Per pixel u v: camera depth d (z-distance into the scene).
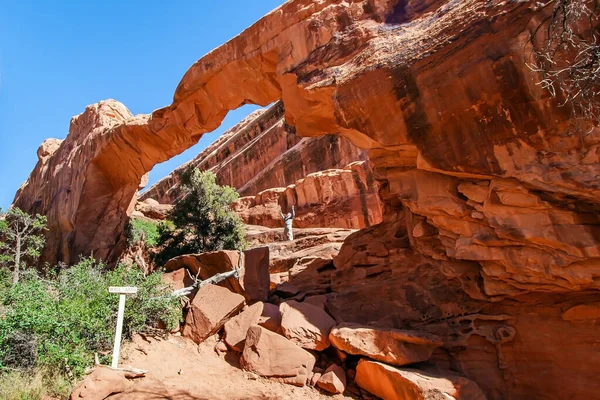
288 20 8.61
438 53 5.78
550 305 6.33
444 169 6.11
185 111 12.02
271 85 10.02
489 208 5.89
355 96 6.64
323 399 6.07
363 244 9.96
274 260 14.84
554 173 5.14
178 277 9.37
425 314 7.52
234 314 8.18
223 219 16.05
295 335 7.00
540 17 4.94
